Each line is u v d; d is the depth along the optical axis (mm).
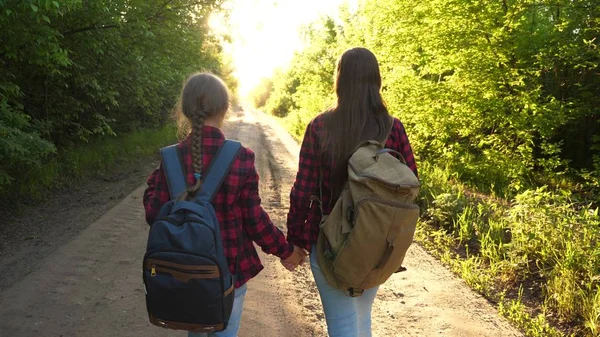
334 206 2027
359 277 1997
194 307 1816
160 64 12180
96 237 5637
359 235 1913
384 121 2139
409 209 1936
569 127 12227
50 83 9391
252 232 2072
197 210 1858
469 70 10906
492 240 5426
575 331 3635
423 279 4688
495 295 4328
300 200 2148
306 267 5191
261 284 4582
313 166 2143
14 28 6121
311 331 3662
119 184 9156
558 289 4105
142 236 5793
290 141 21094
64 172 9156
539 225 5273
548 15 11031
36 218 6559
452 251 5590
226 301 1882
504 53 10805
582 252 4594
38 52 6582
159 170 2086
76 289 4152
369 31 14398
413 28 11734
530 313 3975
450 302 4152
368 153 2012
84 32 8734
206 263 1802
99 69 10359
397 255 1990
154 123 18641
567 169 10906
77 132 10719
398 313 3936
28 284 4184
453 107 11477
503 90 11195
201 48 13617
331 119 2113
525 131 10586
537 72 10508
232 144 2045
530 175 11219
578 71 11289
